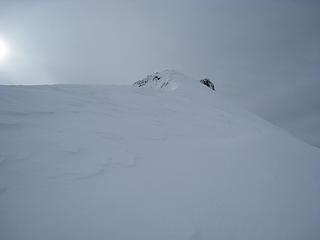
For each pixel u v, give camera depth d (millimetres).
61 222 2318
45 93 6285
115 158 4086
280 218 3217
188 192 3518
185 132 7219
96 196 2887
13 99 4977
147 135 5887
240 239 2680
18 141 3500
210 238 2611
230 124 10172
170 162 4555
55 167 3232
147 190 3332
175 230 2609
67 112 5340
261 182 4242
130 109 7762
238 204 3418
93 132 4832
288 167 5105
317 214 3455
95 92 8586
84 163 3582
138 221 2613
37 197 2580
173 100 11852
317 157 6297
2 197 2418
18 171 2895
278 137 7418
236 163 4992
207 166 4641
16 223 2148
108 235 2312
